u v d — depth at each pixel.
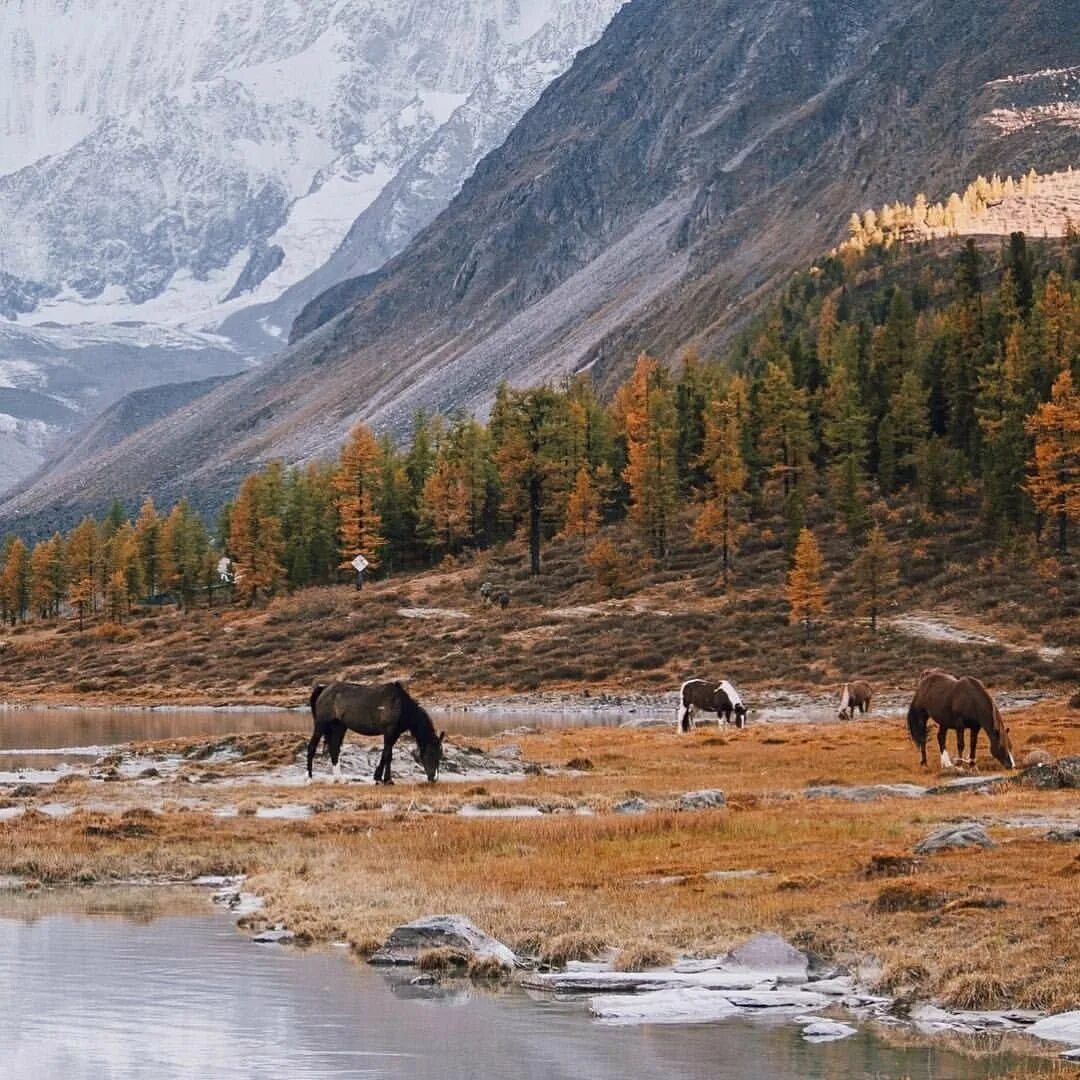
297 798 94.62
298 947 52.66
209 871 69.44
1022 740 125.75
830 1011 43.75
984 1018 42.28
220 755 122.81
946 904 51.41
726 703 158.62
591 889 59.34
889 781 99.88
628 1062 38.56
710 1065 38.19
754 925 51.47
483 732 165.75
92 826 78.38
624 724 176.12
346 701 105.12
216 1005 44.22
